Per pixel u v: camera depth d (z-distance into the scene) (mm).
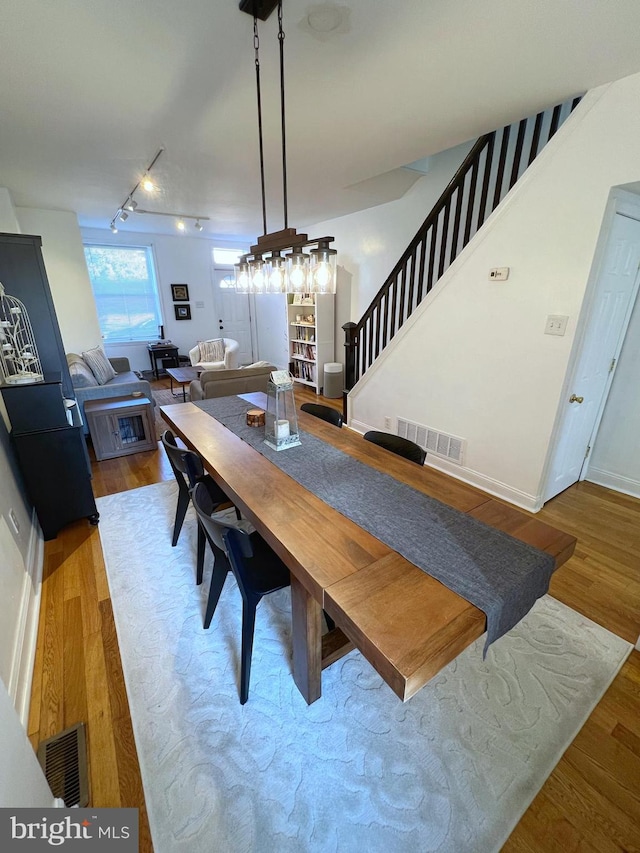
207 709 1400
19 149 2645
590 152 1995
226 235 6809
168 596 1951
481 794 1146
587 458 3012
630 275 2480
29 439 2230
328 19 1440
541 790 1153
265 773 1207
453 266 2779
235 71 1778
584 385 2564
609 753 1248
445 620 878
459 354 2918
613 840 1044
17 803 884
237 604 1902
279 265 1784
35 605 1854
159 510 2764
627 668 1541
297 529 1227
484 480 2939
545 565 1067
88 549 2324
